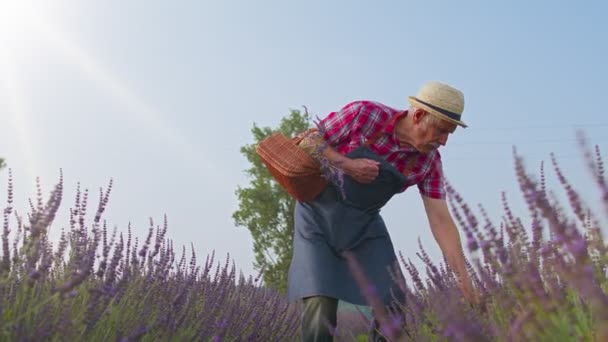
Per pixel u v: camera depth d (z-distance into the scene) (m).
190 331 3.58
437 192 3.89
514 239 2.08
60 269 3.21
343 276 3.56
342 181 3.53
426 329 2.71
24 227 2.89
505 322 2.17
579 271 1.54
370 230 3.70
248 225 19.86
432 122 3.63
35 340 2.39
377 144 3.74
